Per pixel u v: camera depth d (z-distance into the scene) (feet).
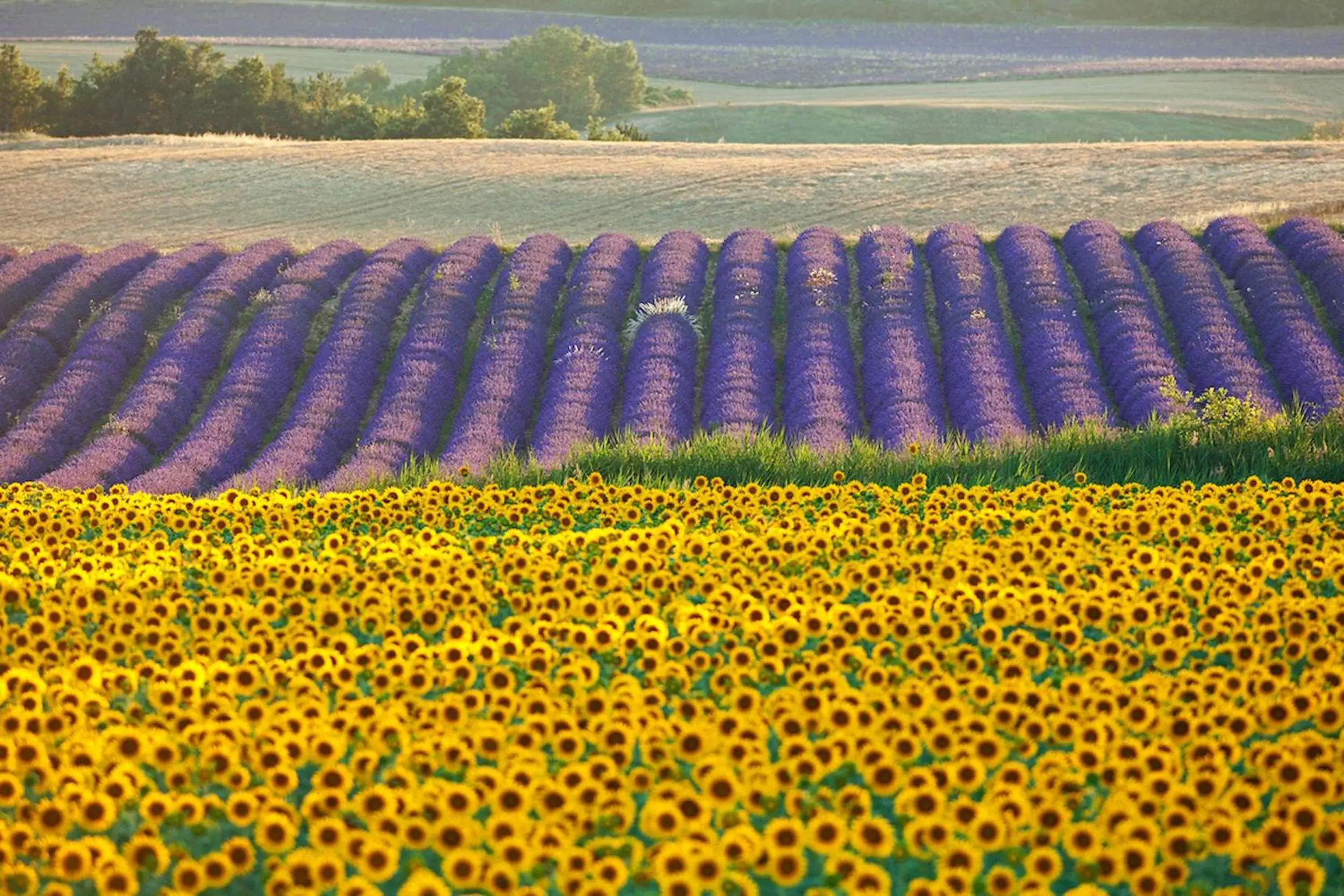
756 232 432.66
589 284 382.22
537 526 132.36
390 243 429.38
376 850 65.82
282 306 371.76
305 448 284.20
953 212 469.16
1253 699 82.64
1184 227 416.67
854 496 142.61
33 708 81.05
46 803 69.41
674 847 63.57
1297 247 378.32
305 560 115.14
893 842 65.98
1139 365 303.68
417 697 83.87
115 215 494.59
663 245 421.18
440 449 299.38
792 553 116.16
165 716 81.76
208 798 72.23
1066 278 373.20
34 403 329.72
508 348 341.41
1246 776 74.59
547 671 87.10
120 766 73.82
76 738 76.69
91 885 69.00
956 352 324.80
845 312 356.79
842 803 69.41
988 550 111.24
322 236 460.14
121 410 310.45
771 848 64.23
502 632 94.02
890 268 382.22
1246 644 89.92
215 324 361.51
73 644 93.61
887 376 309.01
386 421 299.17
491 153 606.14
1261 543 116.26
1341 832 66.69
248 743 76.89
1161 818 68.44
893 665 88.43
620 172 553.64
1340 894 68.08
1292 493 138.10
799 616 97.04
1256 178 495.82
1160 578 106.63
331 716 80.07
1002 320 347.56
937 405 294.66
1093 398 287.48
